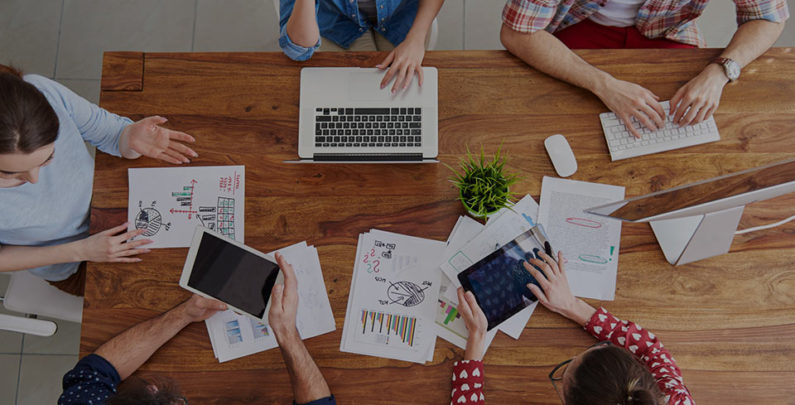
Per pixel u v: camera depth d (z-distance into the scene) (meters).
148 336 1.32
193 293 1.36
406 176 1.42
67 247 1.36
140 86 1.45
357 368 1.34
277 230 1.40
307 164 1.42
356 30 1.86
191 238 1.39
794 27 2.34
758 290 1.36
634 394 0.99
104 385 1.28
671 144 1.41
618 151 1.42
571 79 1.44
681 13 1.68
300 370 1.27
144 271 1.38
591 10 1.74
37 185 1.34
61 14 2.40
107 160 1.42
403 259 1.38
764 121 1.43
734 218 1.27
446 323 1.36
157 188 1.41
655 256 1.38
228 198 1.41
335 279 1.38
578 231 1.40
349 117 1.41
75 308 1.62
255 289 1.31
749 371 1.33
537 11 1.40
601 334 1.32
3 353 2.16
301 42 1.41
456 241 1.39
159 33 2.40
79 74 2.37
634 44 1.78
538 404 1.32
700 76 1.43
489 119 1.44
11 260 1.37
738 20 1.56
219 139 1.43
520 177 1.42
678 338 1.35
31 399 2.14
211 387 1.33
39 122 1.12
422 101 1.42
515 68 1.47
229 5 2.42
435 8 1.60
